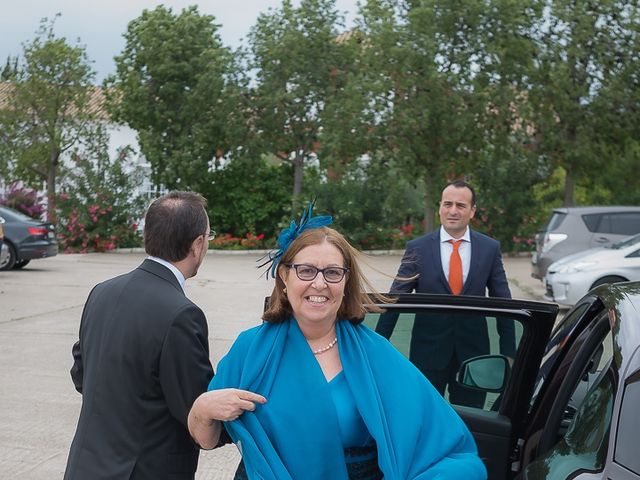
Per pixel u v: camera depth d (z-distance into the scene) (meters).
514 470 3.44
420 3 23.81
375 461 2.43
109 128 32.97
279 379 2.40
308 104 27.19
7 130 28.66
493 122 24.39
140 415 2.64
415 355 3.60
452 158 25.20
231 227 28.48
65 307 13.17
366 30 24.55
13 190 28.89
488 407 3.57
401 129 23.88
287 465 2.32
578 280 13.15
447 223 4.86
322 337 2.50
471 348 3.54
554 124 24.61
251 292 15.71
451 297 3.44
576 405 2.92
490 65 23.95
